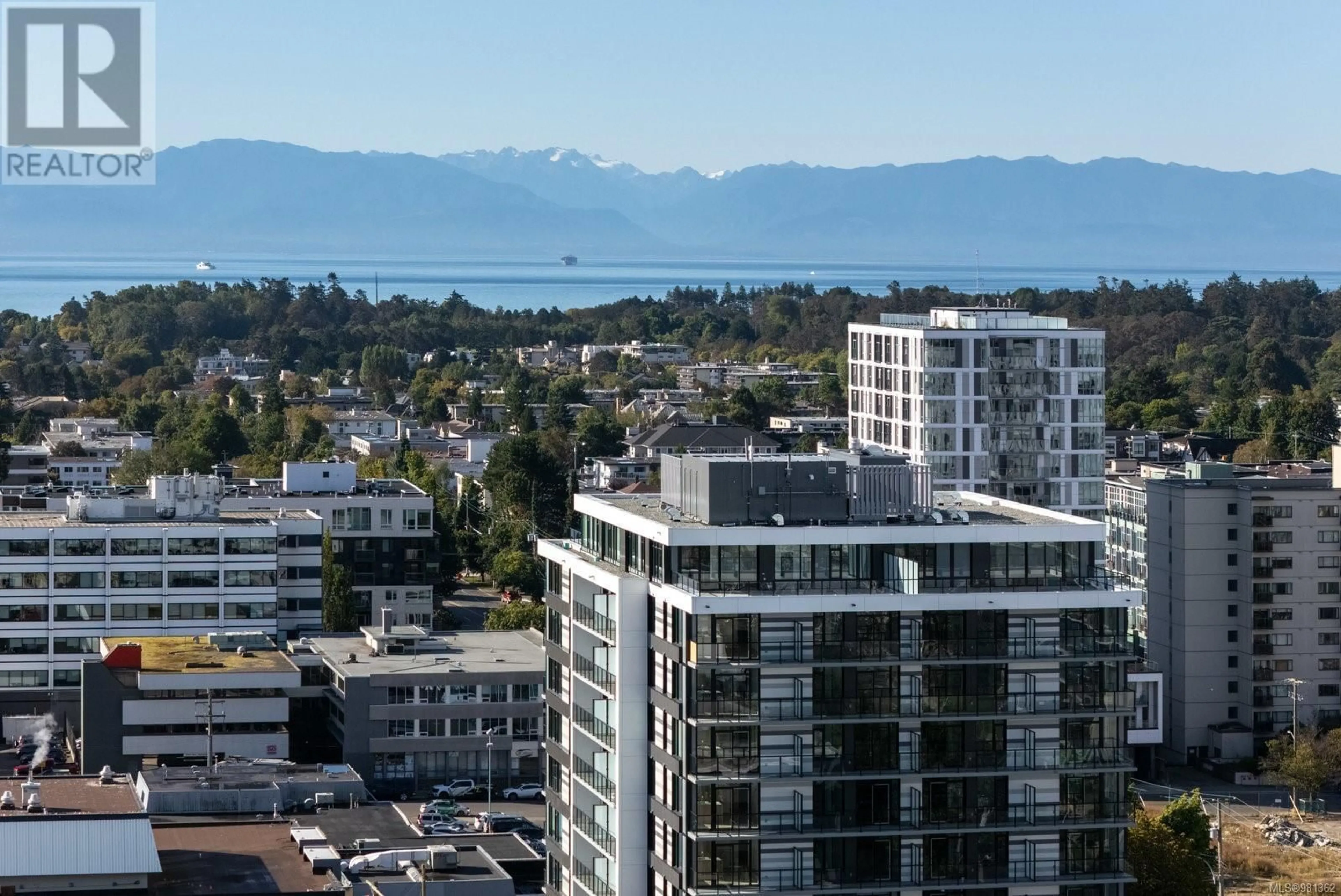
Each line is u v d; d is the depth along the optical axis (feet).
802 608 577.02
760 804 576.61
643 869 612.70
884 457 648.38
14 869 615.16
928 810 584.40
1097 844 594.24
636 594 608.19
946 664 584.40
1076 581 599.16
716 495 608.60
